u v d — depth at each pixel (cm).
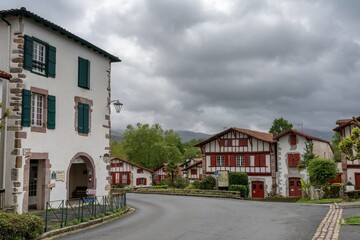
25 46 1514
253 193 3847
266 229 1233
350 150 2127
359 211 1700
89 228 1289
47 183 1614
